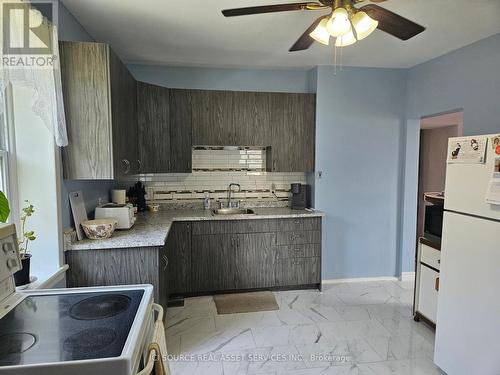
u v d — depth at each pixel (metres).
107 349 0.92
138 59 3.27
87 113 2.05
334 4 1.63
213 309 3.02
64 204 2.08
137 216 3.21
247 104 3.44
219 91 3.38
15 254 1.30
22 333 1.01
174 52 3.05
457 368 1.96
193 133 3.35
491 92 2.62
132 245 2.14
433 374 2.12
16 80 1.52
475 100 2.77
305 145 3.59
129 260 2.17
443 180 5.30
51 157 1.90
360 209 3.71
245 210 3.68
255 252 3.33
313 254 3.45
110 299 1.28
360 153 3.66
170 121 3.27
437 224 2.63
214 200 3.74
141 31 2.54
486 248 1.77
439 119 4.41
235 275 3.31
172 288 3.19
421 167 5.58
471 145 1.87
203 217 3.19
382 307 3.09
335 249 3.70
